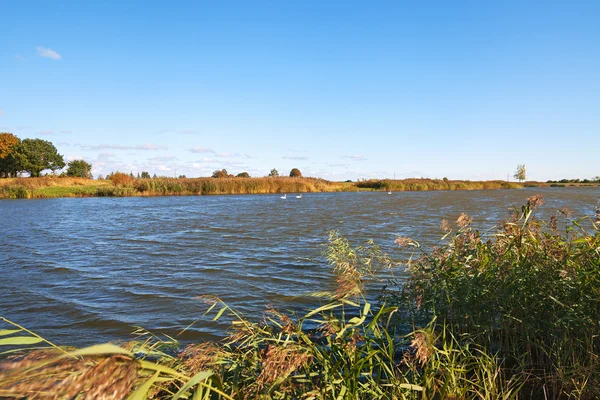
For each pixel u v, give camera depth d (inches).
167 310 246.8
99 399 53.9
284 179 2170.3
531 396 136.8
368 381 123.7
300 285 298.8
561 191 2287.2
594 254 162.4
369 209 967.0
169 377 81.0
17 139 3230.8
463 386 135.9
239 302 261.6
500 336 164.2
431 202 1238.9
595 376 130.6
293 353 107.3
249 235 552.1
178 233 580.7
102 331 216.2
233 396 109.0
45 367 61.7
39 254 431.8
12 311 248.1
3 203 1386.6
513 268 168.7
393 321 186.5
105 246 478.6
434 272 181.8
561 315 150.9
